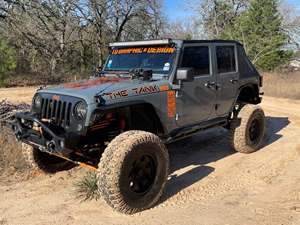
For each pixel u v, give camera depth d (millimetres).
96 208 4625
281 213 4500
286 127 9391
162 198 4969
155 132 5223
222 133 8516
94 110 4242
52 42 28984
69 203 4762
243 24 32438
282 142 7859
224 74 6297
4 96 15438
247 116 6719
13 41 26188
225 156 6859
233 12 39312
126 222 4285
